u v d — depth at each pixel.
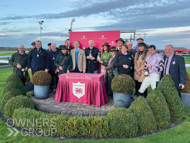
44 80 5.06
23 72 5.89
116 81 4.19
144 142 2.89
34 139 3.01
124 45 4.82
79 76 4.70
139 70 4.93
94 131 3.05
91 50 6.05
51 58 6.61
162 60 4.31
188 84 5.29
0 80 9.74
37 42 5.52
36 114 3.35
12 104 3.83
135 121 3.13
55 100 4.96
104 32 6.71
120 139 3.00
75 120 3.10
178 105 3.79
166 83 3.94
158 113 3.46
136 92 5.81
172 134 3.20
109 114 3.25
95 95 4.54
